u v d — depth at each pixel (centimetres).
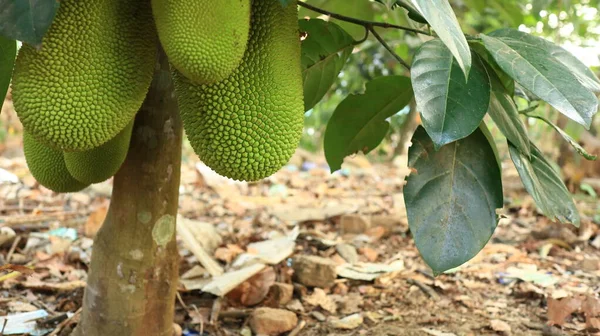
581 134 535
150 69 139
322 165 698
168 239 190
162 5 122
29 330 220
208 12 119
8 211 424
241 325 243
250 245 324
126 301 186
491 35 151
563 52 146
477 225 150
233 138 131
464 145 155
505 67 134
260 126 131
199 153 136
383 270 296
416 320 253
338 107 198
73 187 188
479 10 347
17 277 276
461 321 252
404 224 414
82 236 355
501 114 147
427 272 312
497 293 288
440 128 132
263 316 235
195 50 119
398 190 572
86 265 306
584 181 568
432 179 152
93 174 171
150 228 185
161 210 186
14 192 475
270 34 133
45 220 386
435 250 147
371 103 197
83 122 125
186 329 235
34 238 335
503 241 386
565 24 530
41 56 121
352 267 301
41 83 121
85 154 165
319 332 239
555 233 380
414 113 719
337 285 288
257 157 133
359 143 208
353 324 244
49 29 121
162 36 123
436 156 153
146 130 179
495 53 137
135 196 183
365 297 279
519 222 436
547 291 281
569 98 129
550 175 158
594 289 292
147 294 188
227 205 467
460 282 300
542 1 335
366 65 604
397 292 285
